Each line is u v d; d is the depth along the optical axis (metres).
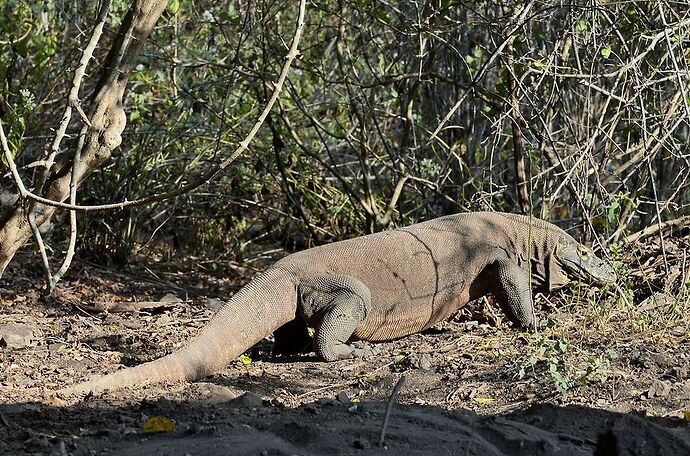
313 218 16.81
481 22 12.75
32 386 8.33
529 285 10.30
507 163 15.60
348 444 5.73
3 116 10.54
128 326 11.50
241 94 16.03
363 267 10.06
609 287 10.73
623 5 12.47
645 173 12.77
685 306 9.95
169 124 15.75
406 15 14.77
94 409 7.30
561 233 10.95
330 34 17.00
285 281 9.78
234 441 5.80
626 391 7.70
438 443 5.79
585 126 13.32
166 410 7.16
